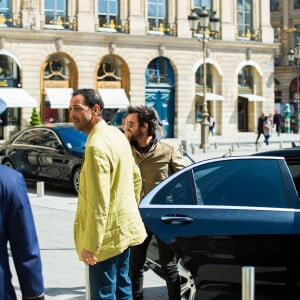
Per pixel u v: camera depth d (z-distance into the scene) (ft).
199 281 24.31
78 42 167.73
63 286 32.73
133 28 175.22
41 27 162.71
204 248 24.25
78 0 168.04
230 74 193.47
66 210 58.18
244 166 25.73
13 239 14.61
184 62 183.52
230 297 23.68
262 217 23.97
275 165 25.39
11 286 14.75
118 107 171.94
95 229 20.83
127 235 21.97
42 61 163.43
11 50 159.94
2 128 160.45
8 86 160.86
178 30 182.39
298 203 24.31
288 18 251.80
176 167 28.04
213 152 134.62
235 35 193.98
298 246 23.27
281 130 223.10
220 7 192.03
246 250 23.61
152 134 28.04
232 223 24.09
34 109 152.97
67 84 168.04
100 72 172.55
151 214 25.46
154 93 180.55
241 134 195.72
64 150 68.33
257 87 200.95
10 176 14.74
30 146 72.28
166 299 30.30
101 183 20.93
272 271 23.40
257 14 199.62
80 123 22.18
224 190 25.21
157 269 27.14
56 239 44.60
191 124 185.47
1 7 160.04
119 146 21.91
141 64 176.76
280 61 248.52
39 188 67.10
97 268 21.84
